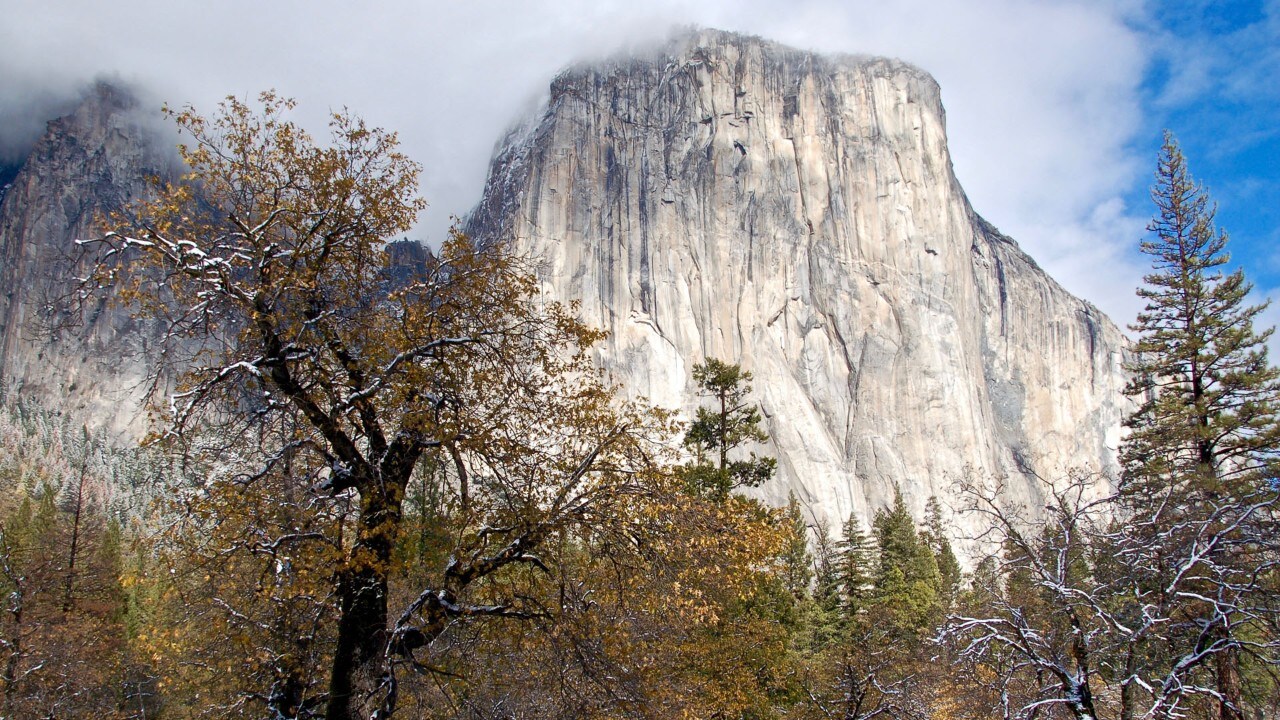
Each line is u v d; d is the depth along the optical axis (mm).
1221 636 11523
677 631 16750
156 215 11195
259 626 12797
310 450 12438
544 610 12297
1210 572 11844
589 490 12211
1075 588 11641
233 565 11680
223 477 11336
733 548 12320
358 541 11539
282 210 11664
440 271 12969
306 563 11297
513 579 13242
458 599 12727
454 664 13383
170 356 11359
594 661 12461
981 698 12641
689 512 12367
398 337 11977
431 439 12141
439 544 12562
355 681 11023
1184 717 11047
